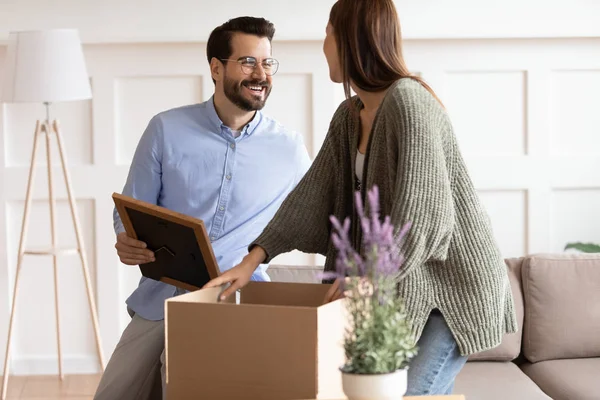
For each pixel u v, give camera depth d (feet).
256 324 7.68
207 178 12.68
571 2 19.15
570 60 19.22
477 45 19.07
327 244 9.86
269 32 12.60
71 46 17.30
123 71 18.71
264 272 12.75
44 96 17.03
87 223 19.03
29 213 18.92
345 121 9.48
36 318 19.12
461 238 8.61
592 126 19.39
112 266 19.08
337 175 9.61
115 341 19.21
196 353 7.91
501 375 13.39
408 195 7.94
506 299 9.07
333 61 9.19
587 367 13.67
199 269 10.10
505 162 19.25
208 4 18.83
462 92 19.17
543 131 19.30
